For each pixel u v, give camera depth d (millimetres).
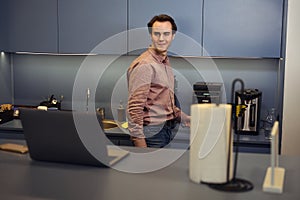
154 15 3150
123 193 1302
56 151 1554
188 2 3092
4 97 3662
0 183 1389
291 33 2811
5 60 3662
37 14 3326
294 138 2891
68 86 3717
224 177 1362
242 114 2916
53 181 1407
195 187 1352
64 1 3266
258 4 3029
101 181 1409
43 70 3740
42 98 3779
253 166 1582
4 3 3363
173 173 1495
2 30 3398
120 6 3189
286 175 1480
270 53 3072
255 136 3049
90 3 3229
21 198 1265
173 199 1253
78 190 1326
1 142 1933
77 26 3275
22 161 1627
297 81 2838
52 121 1500
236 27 3070
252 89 3314
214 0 3064
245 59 3418
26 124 1548
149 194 1293
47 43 3346
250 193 1299
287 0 2877
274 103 3424
